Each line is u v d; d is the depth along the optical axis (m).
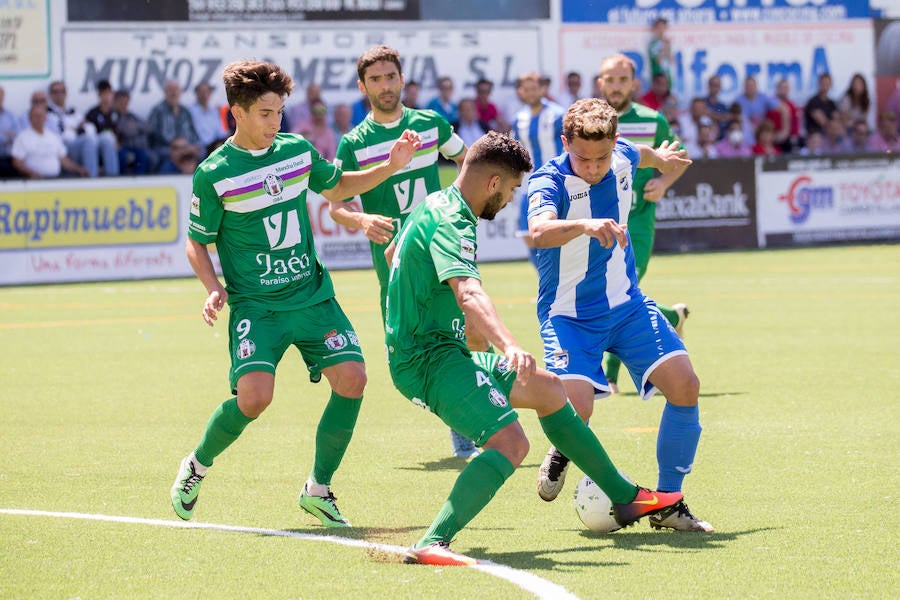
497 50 70.00
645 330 15.73
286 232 16.05
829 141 72.62
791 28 73.75
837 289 46.06
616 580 12.63
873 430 21.06
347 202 21.72
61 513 16.09
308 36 67.06
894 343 32.06
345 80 68.00
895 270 52.97
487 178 13.62
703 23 72.56
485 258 62.84
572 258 15.75
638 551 13.94
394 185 21.89
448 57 69.38
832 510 15.69
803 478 17.61
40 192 56.44
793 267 55.09
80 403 25.38
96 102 64.12
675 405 15.41
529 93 35.06
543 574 12.92
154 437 21.64
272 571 13.20
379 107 21.86
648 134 26.34
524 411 24.27
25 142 59.03
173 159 61.66
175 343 35.47
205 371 29.97
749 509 15.88
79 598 12.26
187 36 65.06
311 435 21.83
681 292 45.56
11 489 17.55
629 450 19.97
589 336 15.84
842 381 26.36
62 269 56.94
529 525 15.43
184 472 15.54
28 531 15.09
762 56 73.56
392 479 18.28
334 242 60.56
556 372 15.70
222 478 18.36
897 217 67.69
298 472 18.78
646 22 71.69
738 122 70.56
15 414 24.06
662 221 63.84
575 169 15.83
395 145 16.70
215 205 15.87
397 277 14.08
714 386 26.14
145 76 64.69
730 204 65.00
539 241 14.80
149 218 58.28
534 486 17.77
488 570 13.09
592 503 14.84
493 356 14.55
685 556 13.62
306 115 64.00
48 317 42.75
